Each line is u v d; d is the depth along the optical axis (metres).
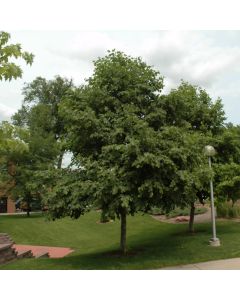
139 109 12.43
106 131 11.88
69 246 21.12
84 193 10.84
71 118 11.64
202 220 24.38
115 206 10.61
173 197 11.38
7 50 6.88
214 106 17.92
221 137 17.56
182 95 13.34
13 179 34.59
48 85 48.69
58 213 11.88
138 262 11.05
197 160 11.90
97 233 24.58
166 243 14.99
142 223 26.11
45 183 12.88
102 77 12.89
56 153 34.81
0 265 11.80
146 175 10.74
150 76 13.00
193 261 11.09
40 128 39.34
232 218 24.78
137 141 10.32
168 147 10.99
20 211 46.84
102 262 11.45
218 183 17.53
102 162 11.11
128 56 13.42
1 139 6.58
